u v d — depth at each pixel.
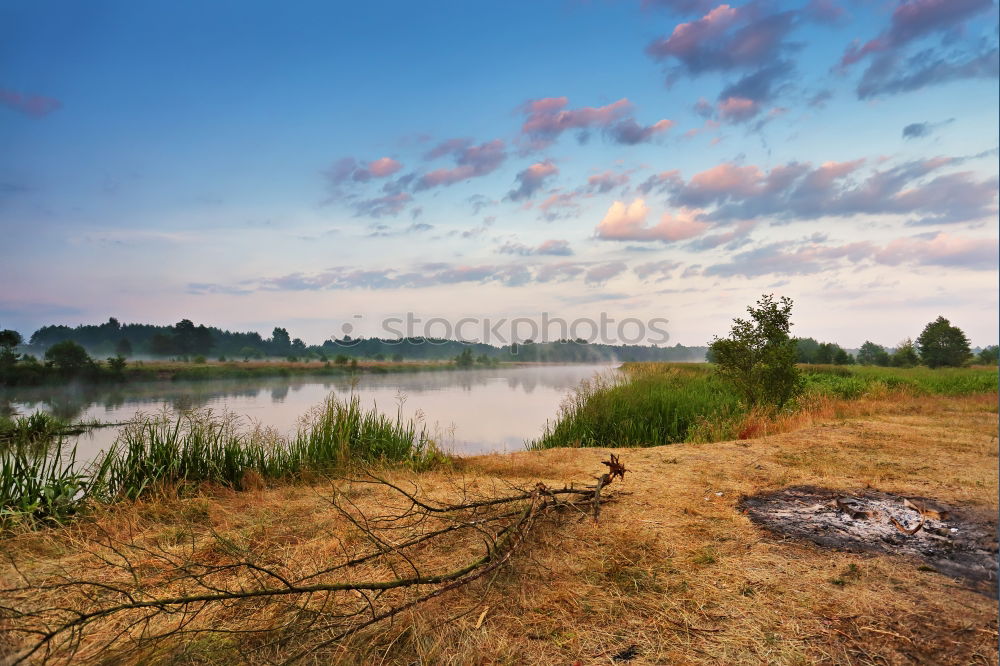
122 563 3.29
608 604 2.71
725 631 2.47
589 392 12.49
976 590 2.90
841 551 3.48
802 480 5.45
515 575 3.02
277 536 3.75
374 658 2.25
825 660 2.24
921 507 4.44
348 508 4.42
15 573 3.12
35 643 2.32
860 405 12.57
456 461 6.73
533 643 2.36
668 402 11.51
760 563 3.27
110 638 2.40
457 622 2.52
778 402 11.54
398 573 3.05
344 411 7.41
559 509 4.25
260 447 6.28
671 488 5.11
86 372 35.09
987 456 6.72
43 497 4.53
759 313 11.73
